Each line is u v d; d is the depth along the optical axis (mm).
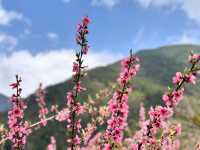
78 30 1113
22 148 1190
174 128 1054
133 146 1033
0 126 1247
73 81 1130
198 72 957
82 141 1223
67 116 1157
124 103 1081
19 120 1185
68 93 1144
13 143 1188
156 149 1026
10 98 1174
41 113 1765
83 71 1121
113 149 1067
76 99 1146
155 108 1003
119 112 1080
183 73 964
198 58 953
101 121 1334
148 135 1021
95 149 1234
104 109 1340
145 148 1028
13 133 1185
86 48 1108
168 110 987
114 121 1077
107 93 1447
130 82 1083
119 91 1082
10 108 1178
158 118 1000
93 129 1298
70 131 1154
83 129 1251
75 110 1149
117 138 1070
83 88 1138
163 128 1034
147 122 1012
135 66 1081
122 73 1086
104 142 1093
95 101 1434
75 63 1117
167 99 983
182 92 974
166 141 1033
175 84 975
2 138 1236
